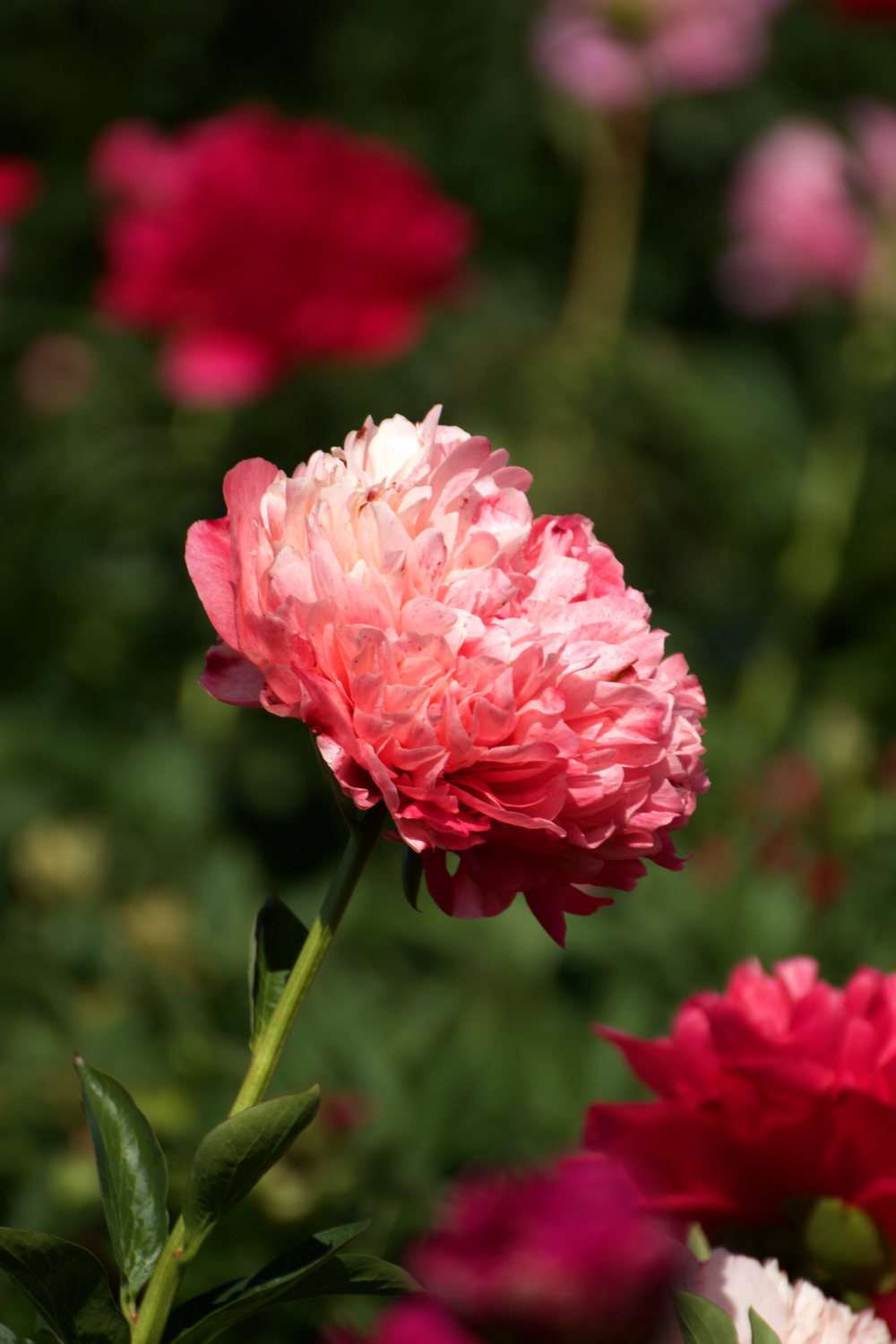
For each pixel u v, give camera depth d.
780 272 3.13
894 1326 0.92
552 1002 1.48
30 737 2.12
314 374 2.54
